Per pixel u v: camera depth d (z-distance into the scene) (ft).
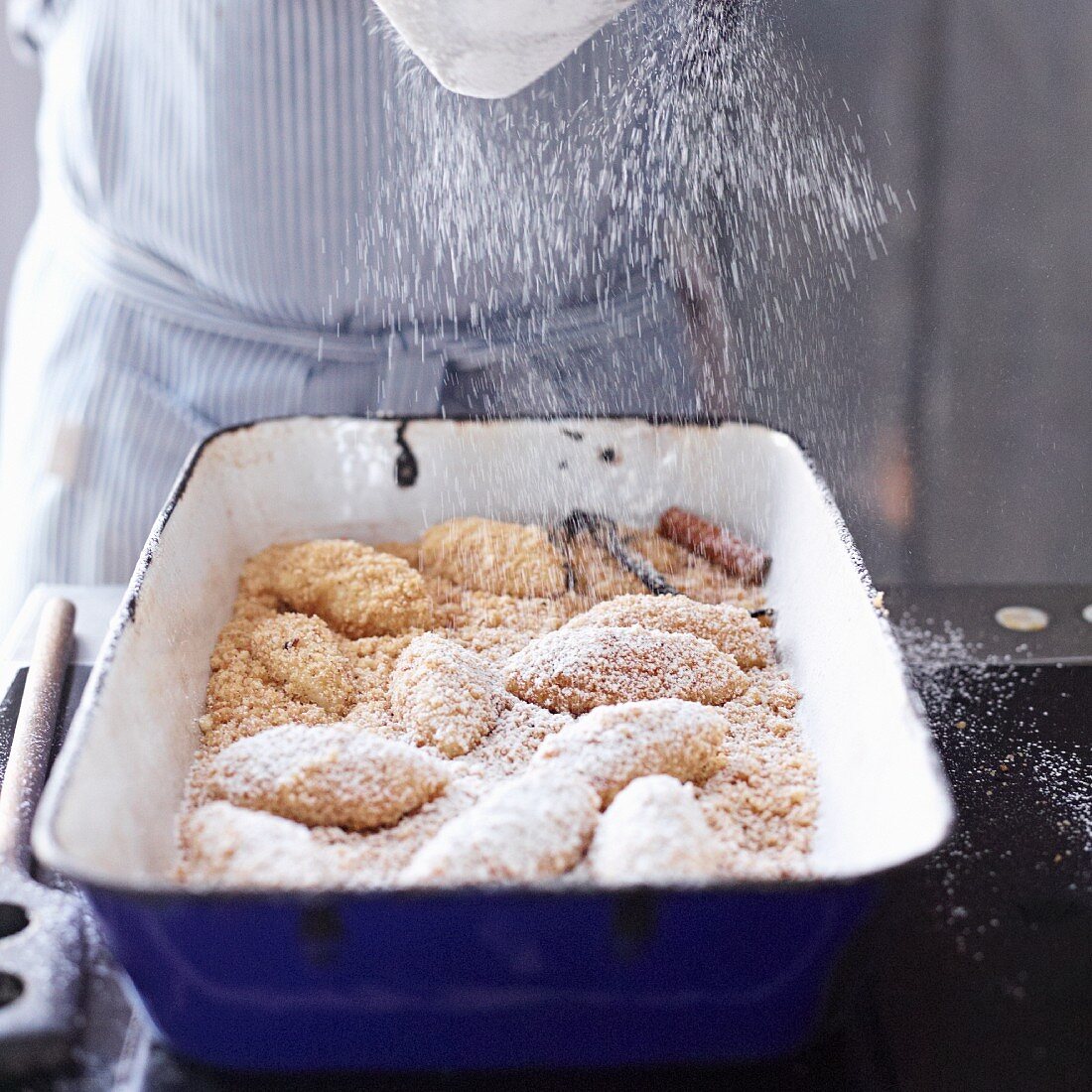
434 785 2.35
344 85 3.05
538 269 3.05
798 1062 2.13
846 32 3.63
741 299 3.27
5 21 4.05
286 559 2.82
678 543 2.90
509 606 2.79
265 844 2.20
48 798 2.08
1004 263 4.01
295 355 3.21
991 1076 2.12
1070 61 3.89
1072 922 2.28
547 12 2.31
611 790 2.31
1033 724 2.57
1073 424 4.14
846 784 2.33
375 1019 2.08
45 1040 2.11
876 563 3.96
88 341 3.28
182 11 3.05
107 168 3.19
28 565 3.30
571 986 2.07
